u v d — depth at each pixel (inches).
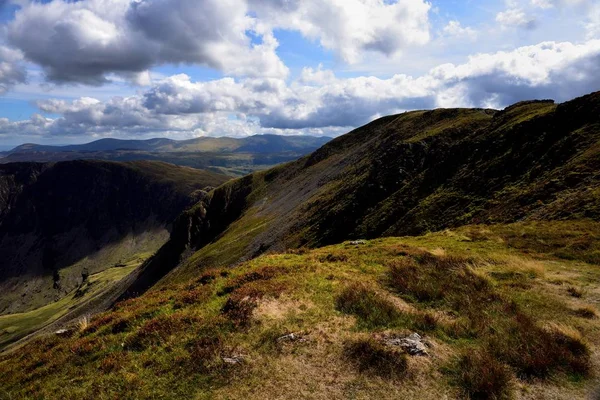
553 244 938.1
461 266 762.2
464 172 2219.5
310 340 490.3
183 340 524.1
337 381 406.9
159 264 6643.7
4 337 6860.2
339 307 590.2
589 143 1537.9
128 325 625.0
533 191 1472.7
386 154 3312.0
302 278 735.1
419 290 633.6
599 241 880.9
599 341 457.4
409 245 1043.9
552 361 407.5
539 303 572.4
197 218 7303.2
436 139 3125.0
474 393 372.8
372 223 2497.5
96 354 538.9
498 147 2144.4
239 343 495.5
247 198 6924.2
